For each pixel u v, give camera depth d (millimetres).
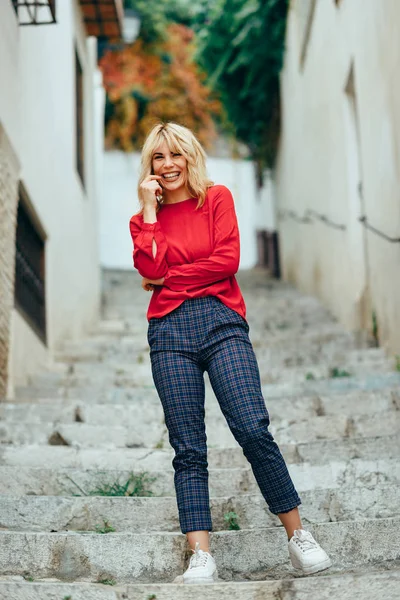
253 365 2572
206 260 2611
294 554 2494
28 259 6344
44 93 7090
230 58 12062
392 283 5938
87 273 9562
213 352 2570
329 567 2547
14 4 5770
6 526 3041
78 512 3072
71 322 8125
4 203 5211
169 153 2721
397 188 5586
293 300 9773
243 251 16891
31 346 6043
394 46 5469
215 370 2545
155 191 2688
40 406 4465
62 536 2738
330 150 8430
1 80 5289
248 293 11078
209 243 2654
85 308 9172
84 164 9969
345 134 7570
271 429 4074
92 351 7117
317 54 8945
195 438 2564
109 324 9547
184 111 15477
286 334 7602
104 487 3379
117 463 3730
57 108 7863
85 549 2725
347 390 4848
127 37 13195
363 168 6844
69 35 8781
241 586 2334
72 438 4082
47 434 4098
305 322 8383
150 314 2654
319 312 8836
